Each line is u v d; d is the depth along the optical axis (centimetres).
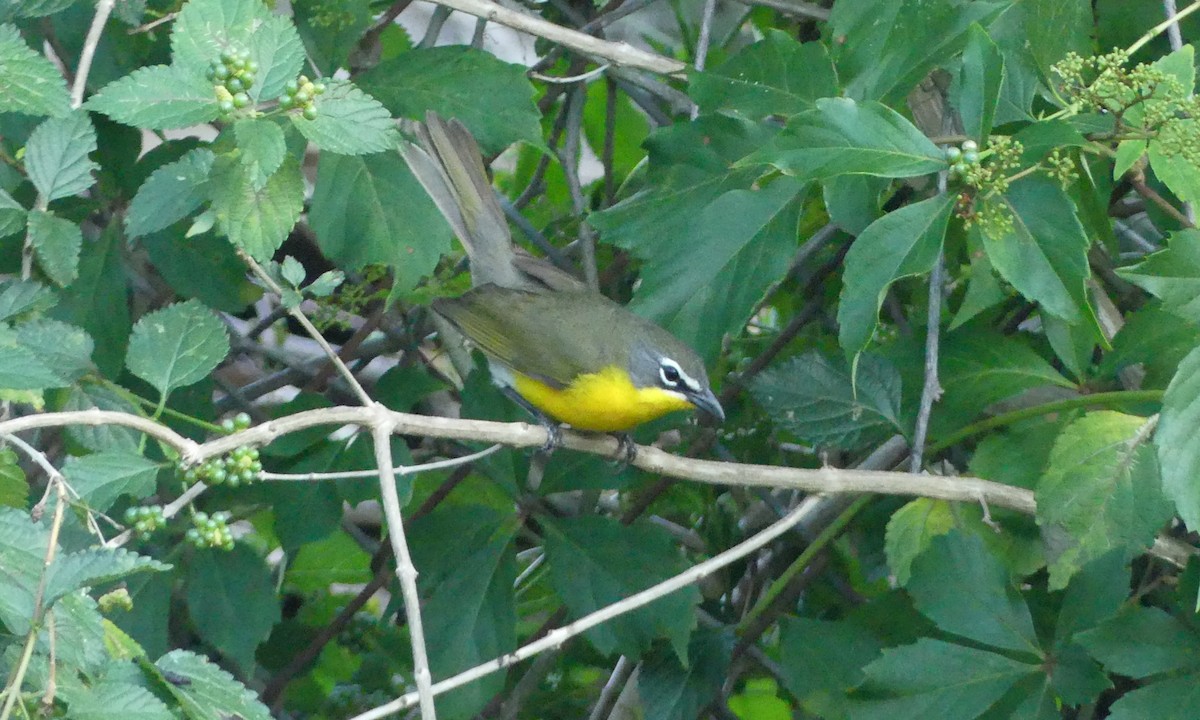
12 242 843
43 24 927
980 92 698
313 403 930
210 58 662
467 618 886
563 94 1184
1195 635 723
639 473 924
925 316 1011
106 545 541
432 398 1244
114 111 644
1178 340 820
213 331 730
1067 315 675
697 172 838
